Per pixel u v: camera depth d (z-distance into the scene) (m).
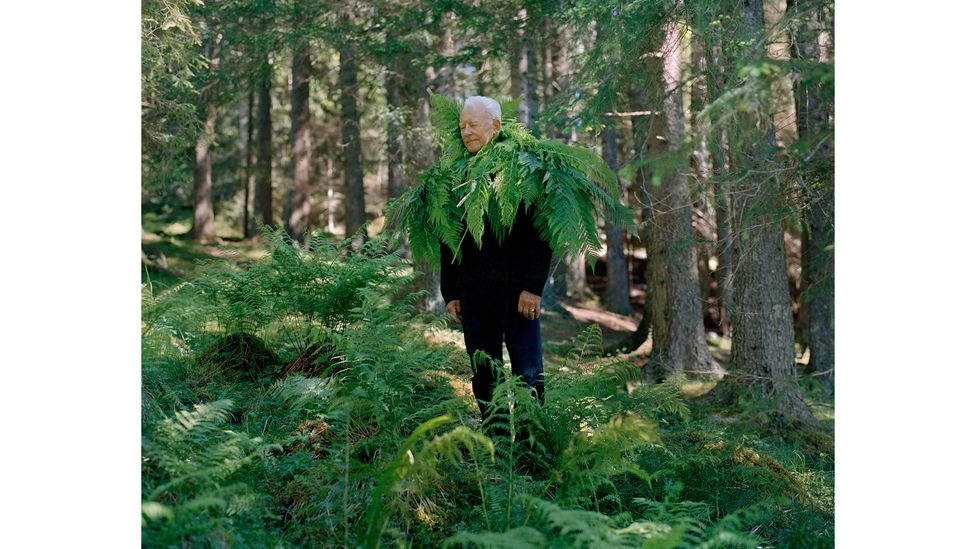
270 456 3.32
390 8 10.67
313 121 21.92
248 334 4.93
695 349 9.10
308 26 10.98
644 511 3.33
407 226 3.97
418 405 3.95
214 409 2.97
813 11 3.73
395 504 2.88
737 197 4.24
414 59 10.35
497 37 9.88
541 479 3.45
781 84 2.85
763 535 3.38
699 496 3.61
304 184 17.94
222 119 23.83
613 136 14.17
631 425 2.86
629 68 5.46
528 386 3.71
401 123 11.42
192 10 10.60
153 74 7.27
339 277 4.97
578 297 19.14
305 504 3.00
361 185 16.16
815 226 4.65
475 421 4.09
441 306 10.40
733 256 6.87
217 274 5.10
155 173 9.09
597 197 3.75
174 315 4.30
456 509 3.15
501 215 3.62
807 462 5.39
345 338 3.47
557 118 6.73
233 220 24.62
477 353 3.54
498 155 3.66
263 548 2.60
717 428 4.98
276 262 5.04
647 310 11.88
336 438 3.47
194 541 2.42
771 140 4.46
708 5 4.70
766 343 6.63
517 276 3.77
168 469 2.61
